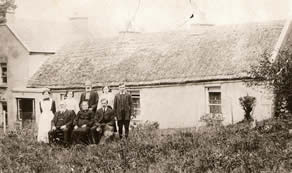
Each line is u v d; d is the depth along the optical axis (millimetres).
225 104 25125
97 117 16828
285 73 21484
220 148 13562
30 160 13555
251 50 25656
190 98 26609
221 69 25656
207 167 11477
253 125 18703
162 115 27703
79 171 12102
